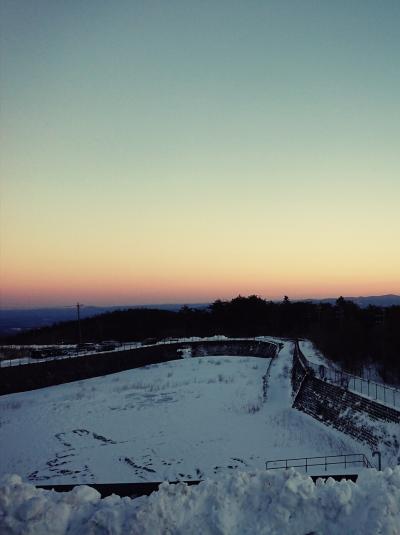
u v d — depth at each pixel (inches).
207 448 1104.8
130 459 1053.2
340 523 367.6
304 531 363.6
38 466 1027.9
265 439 1153.4
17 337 3737.7
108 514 358.0
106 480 931.3
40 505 366.9
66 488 731.4
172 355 2682.1
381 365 2005.4
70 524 362.6
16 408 1555.1
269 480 402.0
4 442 1207.6
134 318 4008.4
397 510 364.8
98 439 1213.7
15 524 353.1
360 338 2261.3
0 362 1909.4
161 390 1823.3
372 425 1011.9
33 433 1278.3
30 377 1852.9
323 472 799.1
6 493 388.2
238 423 1320.1
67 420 1401.3
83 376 2081.7
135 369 2384.4
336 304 3747.5
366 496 387.5
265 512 375.9
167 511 359.3
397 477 413.4
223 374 2165.4
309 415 1289.4
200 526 359.3
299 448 1062.4
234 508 376.5
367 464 863.1
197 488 393.4
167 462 1026.1
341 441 1052.5
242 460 1013.2
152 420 1384.1
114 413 1475.1
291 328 3747.5
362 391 1229.1
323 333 2731.3
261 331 3794.3
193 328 3870.6
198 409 1505.9
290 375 1840.6
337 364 1945.1
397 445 892.6
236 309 3932.1
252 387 1845.5
